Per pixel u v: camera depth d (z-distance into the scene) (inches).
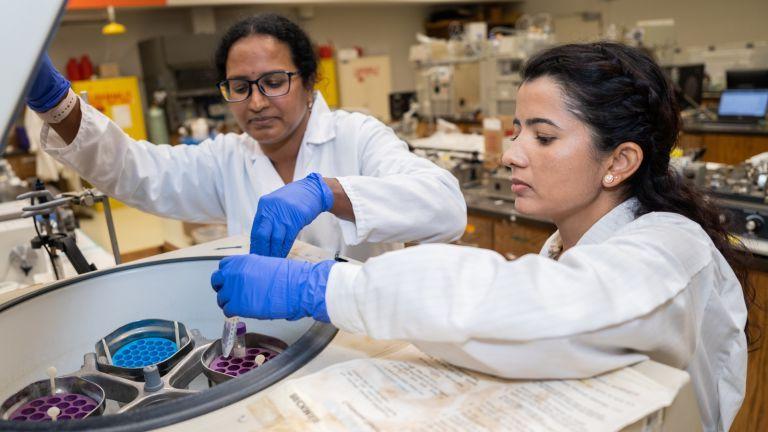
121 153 51.2
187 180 57.7
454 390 22.4
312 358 25.8
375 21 311.9
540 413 20.5
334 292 25.6
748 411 76.0
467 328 21.8
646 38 200.8
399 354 25.7
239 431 20.6
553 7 317.7
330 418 20.9
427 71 179.5
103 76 224.4
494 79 174.2
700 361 30.8
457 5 330.3
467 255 24.6
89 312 35.8
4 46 18.2
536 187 32.0
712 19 261.0
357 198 42.0
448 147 133.1
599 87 30.0
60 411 28.3
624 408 20.4
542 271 23.0
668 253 25.9
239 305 27.6
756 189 89.5
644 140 31.4
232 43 49.6
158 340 35.1
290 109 51.0
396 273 23.8
